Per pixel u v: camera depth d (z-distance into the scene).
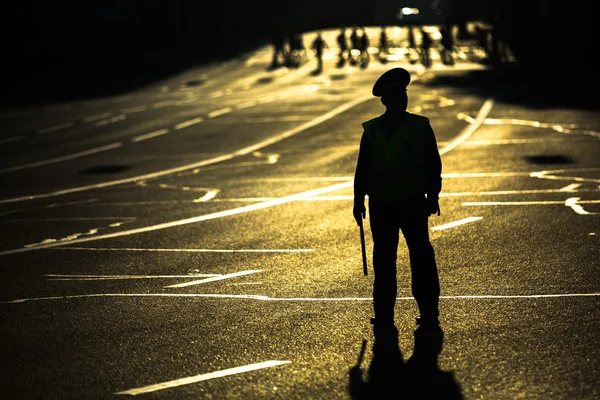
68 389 8.92
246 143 34.22
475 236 16.19
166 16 104.94
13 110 53.59
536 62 75.44
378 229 10.92
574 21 80.75
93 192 23.77
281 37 87.38
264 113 45.66
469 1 138.62
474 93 51.44
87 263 15.16
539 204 19.34
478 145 30.70
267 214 19.44
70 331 11.01
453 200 20.25
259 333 10.65
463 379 8.87
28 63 76.38
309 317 11.29
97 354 10.03
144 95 61.69
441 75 65.75
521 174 23.91
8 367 9.67
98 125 43.44
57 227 18.83
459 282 12.88
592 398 8.24
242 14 140.25
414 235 10.84
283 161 28.81
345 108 46.38
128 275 14.12
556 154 27.61
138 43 95.56
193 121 43.31
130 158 31.14
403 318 11.15
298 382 8.93
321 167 27.09
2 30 74.81
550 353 9.55
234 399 8.50
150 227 18.36
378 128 10.95
